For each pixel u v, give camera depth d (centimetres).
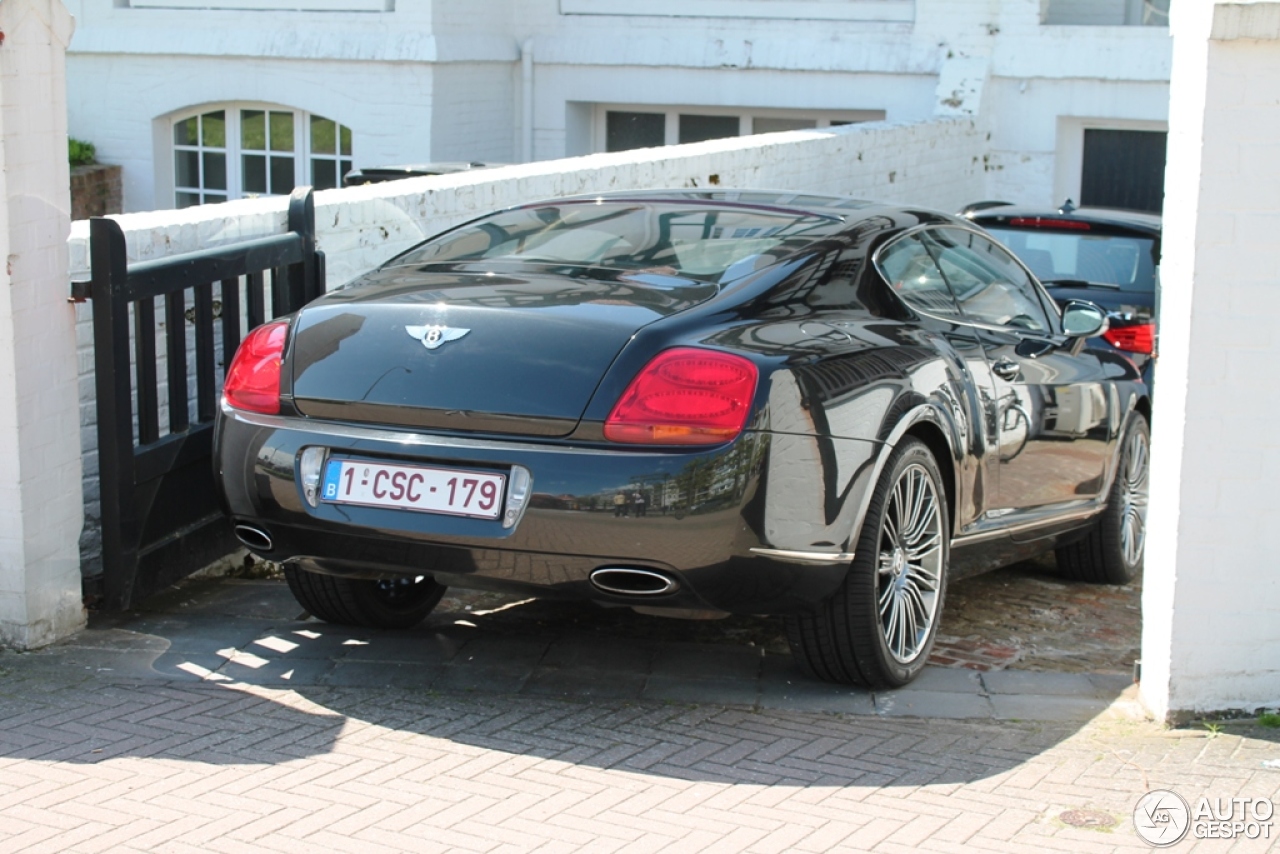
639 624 516
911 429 451
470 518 396
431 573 410
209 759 377
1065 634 541
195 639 475
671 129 1614
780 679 455
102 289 471
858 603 426
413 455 402
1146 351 754
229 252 530
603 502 385
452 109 1521
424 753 386
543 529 390
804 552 402
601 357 394
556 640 491
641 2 1556
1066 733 411
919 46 1465
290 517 418
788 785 370
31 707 408
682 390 389
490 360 400
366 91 1521
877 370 433
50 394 457
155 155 1642
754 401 391
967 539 496
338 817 344
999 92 1450
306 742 391
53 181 454
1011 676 468
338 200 620
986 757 392
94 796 351
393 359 409
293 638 483
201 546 537
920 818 350
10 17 431
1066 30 1417
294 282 576
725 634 506
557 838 335
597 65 1569
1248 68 385
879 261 481
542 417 392
